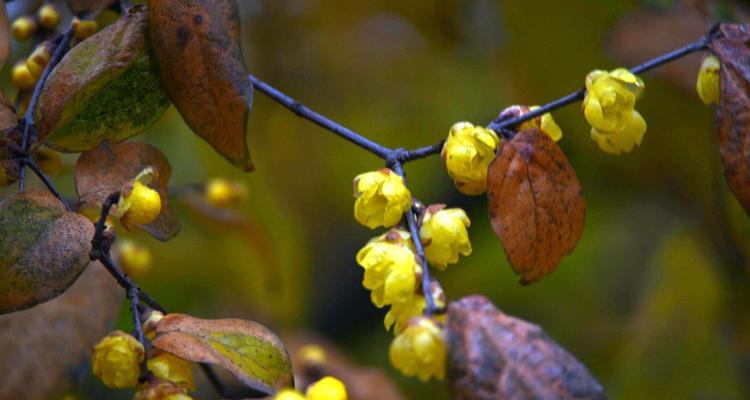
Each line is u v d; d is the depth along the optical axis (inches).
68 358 39.7
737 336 54.6
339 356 50.7
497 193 37.1
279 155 58.6
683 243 56.2
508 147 37.2
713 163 48.3
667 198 56.7
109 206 36.6
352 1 60.1
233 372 35.9
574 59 50.7
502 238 37.1
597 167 56.4
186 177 55.1
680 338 55.2
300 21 60.2
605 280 64.3
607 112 37.8
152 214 36.7
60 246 37.0
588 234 64.2
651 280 57.8
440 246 36.6
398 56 63.2
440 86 63.3
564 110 50.6
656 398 54.9
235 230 48.1
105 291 40.1
